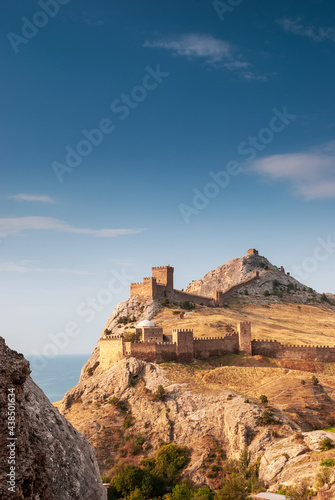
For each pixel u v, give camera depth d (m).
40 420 29.16
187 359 179.12
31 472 25.09
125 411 155.38
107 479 129.75
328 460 115.56
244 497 114.81
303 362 183.50
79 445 30.80
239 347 188.75
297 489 109.81
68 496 27.86
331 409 150.38
